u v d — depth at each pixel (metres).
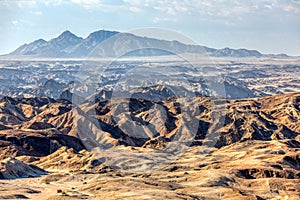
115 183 150.75
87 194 147.12
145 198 128.88
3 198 152.38
